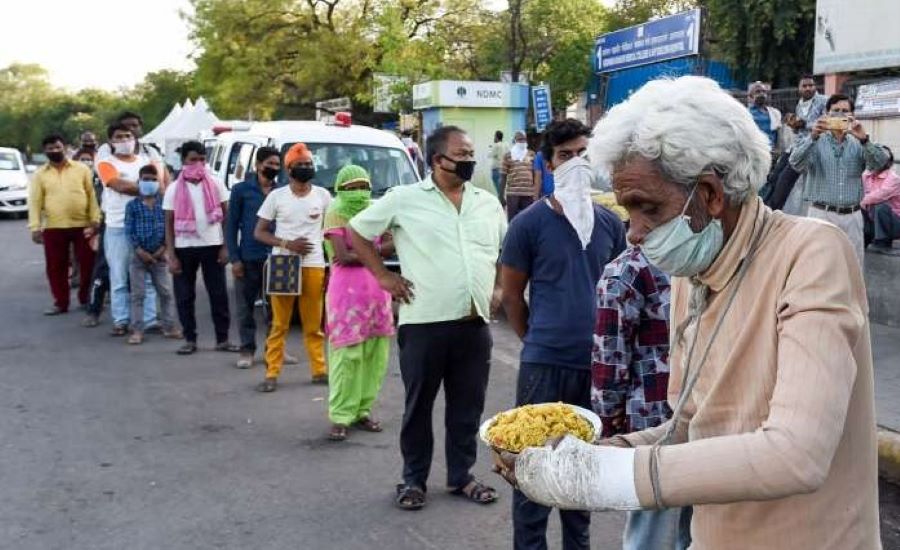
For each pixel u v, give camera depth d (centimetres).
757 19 1684
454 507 464
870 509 164
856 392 160
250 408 645
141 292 866
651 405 317
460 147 444
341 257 551
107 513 460
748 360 160
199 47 3569
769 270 158
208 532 437
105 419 621
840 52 1224
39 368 768
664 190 158
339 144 973
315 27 3434
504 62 2692
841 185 711
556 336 364
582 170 366
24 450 557
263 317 996
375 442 569
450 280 445
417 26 3192
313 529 439
